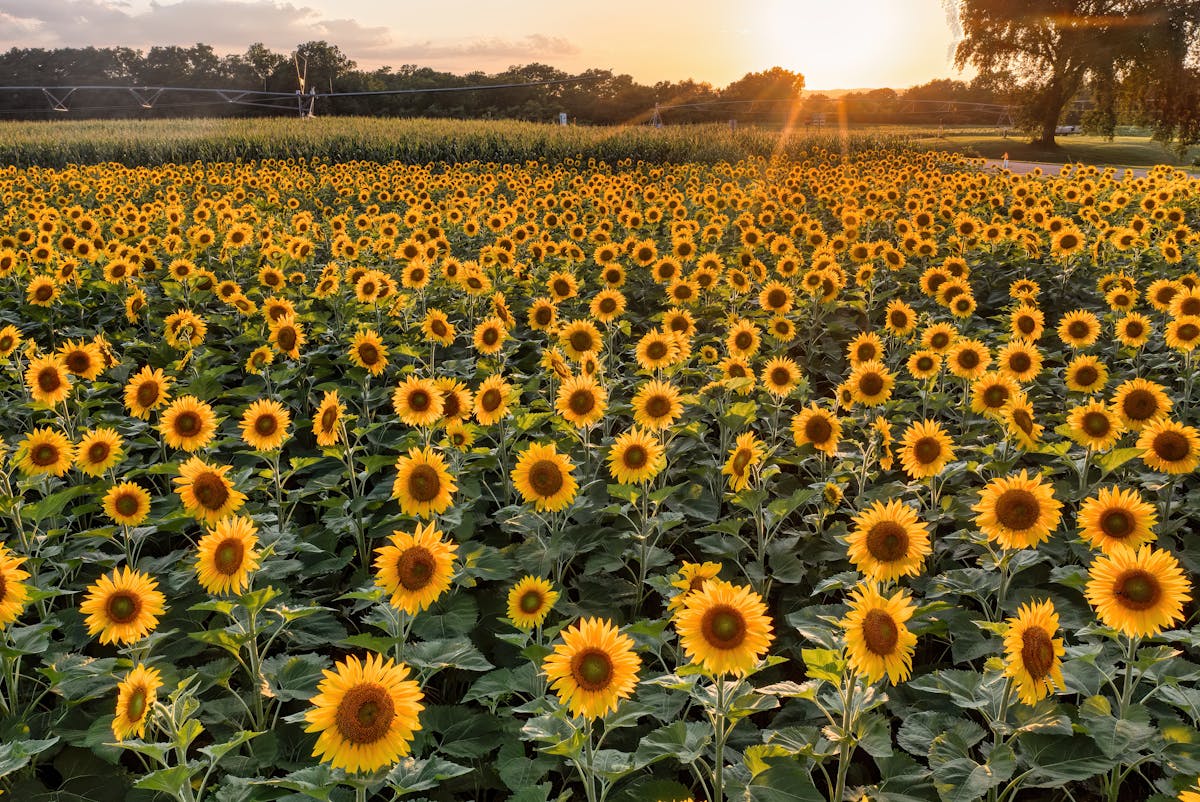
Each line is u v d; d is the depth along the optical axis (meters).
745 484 5.87
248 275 14.95
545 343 10.70
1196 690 4.17
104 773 4.19
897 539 4.16
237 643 4.52
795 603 5.66
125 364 9.72
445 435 7.23
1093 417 6.16
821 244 15.52
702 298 12.60
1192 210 21.38
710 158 42.38
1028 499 4.55
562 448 7.12
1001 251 15.66
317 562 6.14
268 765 4.18
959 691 4.23
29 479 5.83
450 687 5.34
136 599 4.22
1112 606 3.86
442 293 12.74
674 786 3.86
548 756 4.20
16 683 4.51
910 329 9.72
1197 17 62.88
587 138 44.44
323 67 131.62
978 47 70.50
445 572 4.17
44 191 26.12
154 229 17.47
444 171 36.31
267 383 9.09
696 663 3.50
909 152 44.31
